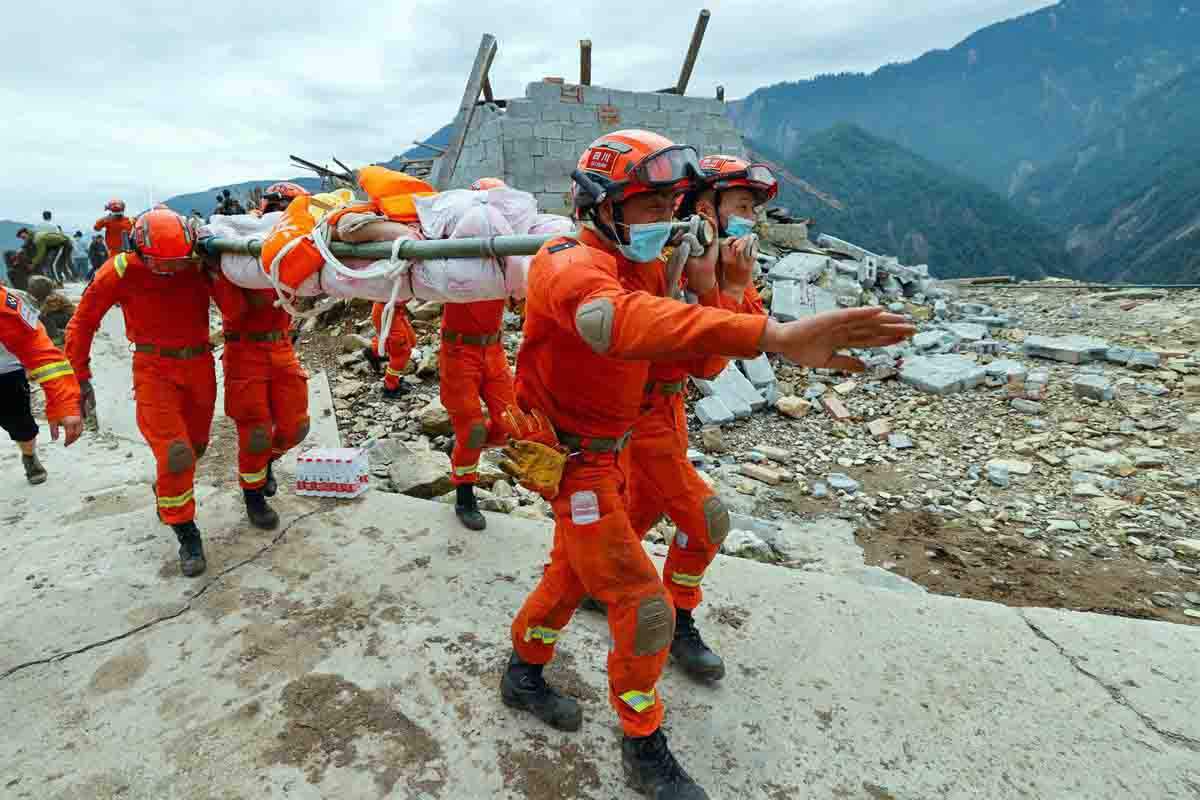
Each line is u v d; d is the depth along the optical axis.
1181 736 2.30
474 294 2.80
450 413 3.78
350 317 9.96
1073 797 2.11
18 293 3.23
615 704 2.09
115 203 11.30
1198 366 8.06
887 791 2.15
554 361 1.96
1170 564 4.91
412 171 13.41
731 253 2.26
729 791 2.15
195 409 3.46
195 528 3.40
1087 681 2.54
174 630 2.93
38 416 6.97
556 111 11.23
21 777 2.24
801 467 6.64
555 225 3.22
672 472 2.46
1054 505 5.78
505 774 2.22
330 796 2.15
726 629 2.86
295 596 3.16
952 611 2.95
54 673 2.69
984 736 2.33
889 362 8.59
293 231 2.92
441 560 3.45
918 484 6.27
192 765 2.27
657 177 1.71
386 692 2.57
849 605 3.00
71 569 3.39
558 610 2.26
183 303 3.30
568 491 2.05
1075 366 8.51
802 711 2.45
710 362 2.31
